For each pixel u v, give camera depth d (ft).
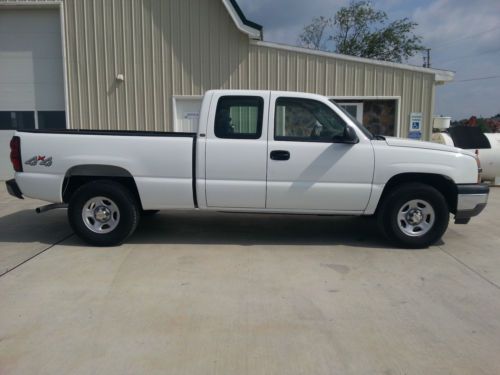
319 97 17.74
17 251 17.67
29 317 11.80
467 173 17.70
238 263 16.29
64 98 38.73
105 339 10.67
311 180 17.52
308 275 15.08
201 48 37.24
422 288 13.99
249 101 17.67
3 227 21.76
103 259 16.67
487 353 10.14
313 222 22.95
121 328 11.22
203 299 13.03
